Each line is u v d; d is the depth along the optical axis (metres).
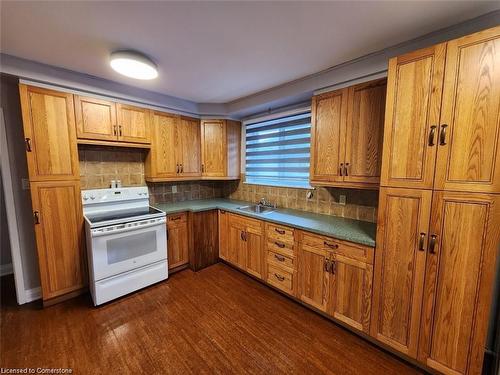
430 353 1.48
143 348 1.74
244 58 1.92
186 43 1.68
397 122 1.50
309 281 2.13
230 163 3.47
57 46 1.72
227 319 2.08
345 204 2.41
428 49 1.35
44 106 2.07
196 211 2.97
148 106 2.80
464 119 1.27
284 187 3.01
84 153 2.59
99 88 2.37
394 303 1.61
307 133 2.76
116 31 1.53
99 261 2.20
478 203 1.26
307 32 1.54
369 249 1.70
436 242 1.40
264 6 1.28
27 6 1.26
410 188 1.48
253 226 2.67
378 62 1.82
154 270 2.63
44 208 2.13
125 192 2.81
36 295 2.35
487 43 1.18
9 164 2.15
